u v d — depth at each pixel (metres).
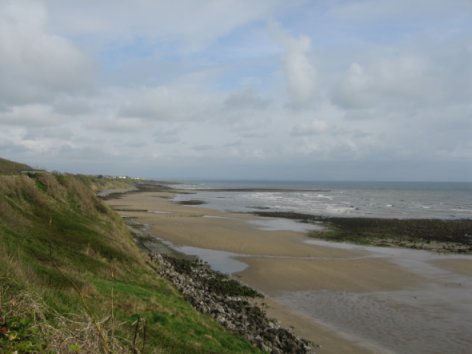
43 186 24.11
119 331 8.05
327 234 40.50
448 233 42.88
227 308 16.41
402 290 21.77
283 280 23.05
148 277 17.31
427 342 15.20
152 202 76.69
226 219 51.00
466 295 21.03
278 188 193.12
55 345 5.27
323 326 16.39
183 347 9.56
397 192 157.75
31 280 9.35
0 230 13.93
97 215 26.02
